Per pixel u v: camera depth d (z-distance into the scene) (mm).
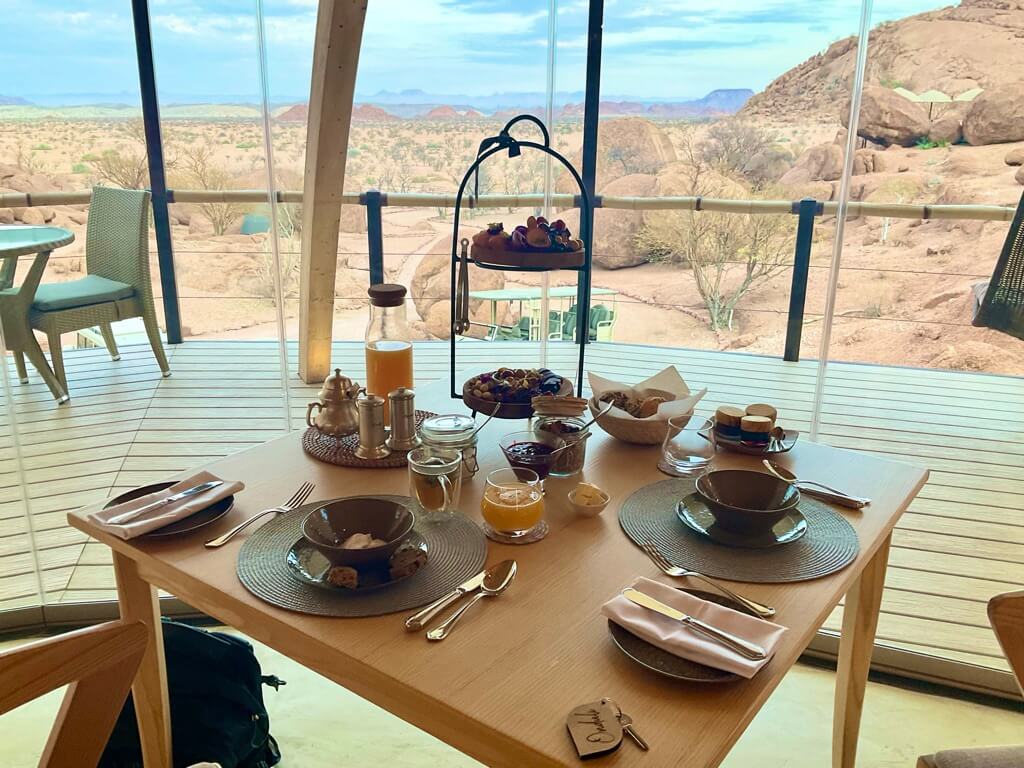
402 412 1585
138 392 4086
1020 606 1046
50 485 3070
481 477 1549
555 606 1097
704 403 3967
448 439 1493
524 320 5152
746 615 1026
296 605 1087
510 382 1657
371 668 961
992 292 3604
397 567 1147
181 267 4805
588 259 1866
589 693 919
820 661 2199
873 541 1295
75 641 880
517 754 852
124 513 1320
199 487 1400
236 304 4902
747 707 900
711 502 1274
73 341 4746
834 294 3305
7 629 2244
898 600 2381
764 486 1372
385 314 1786
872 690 2084
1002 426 3777
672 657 970
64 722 898
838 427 3721
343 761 1865
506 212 4543
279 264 3596
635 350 4859
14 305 3758
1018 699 2039
